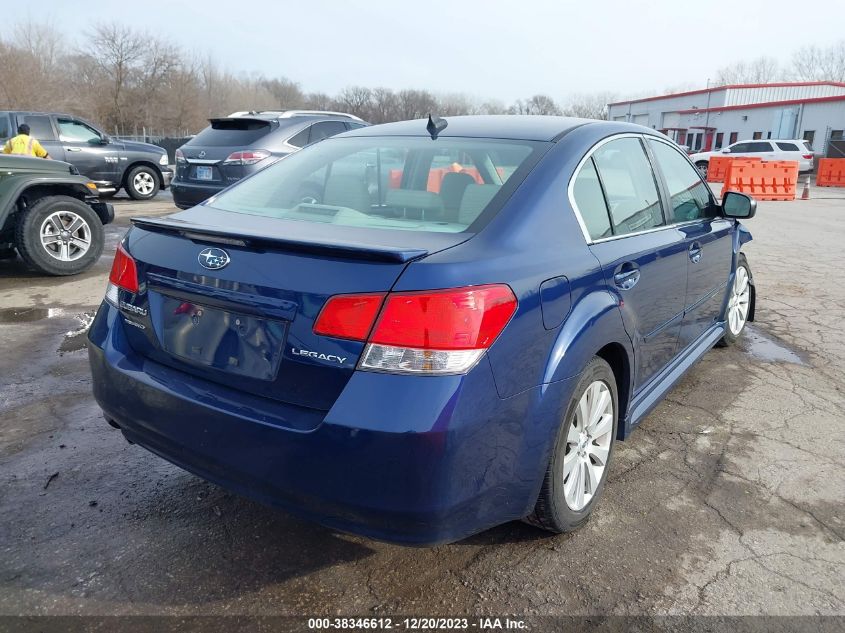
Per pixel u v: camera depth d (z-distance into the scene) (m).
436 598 2.36
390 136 3.18
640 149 3.47
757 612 2.31
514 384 2.14
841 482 3.18
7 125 12.59
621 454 3.43
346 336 1.99
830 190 24.03
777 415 3.94
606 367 2.73
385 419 1.92
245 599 2.33
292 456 2.05
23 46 50.06
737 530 2.78
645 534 2.74
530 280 2.23
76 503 2.88
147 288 2.48
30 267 6.85
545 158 2.70
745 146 28.69
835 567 2.56
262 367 2.16
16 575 2.41
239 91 71.12
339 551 2.60
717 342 4.90
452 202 2.53
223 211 2.86
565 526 2.62
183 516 2.80
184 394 2.29
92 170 13.66
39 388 4.05
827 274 7.93
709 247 4.00
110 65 52.81
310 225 2.52
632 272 2.89
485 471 2.09
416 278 1.98
